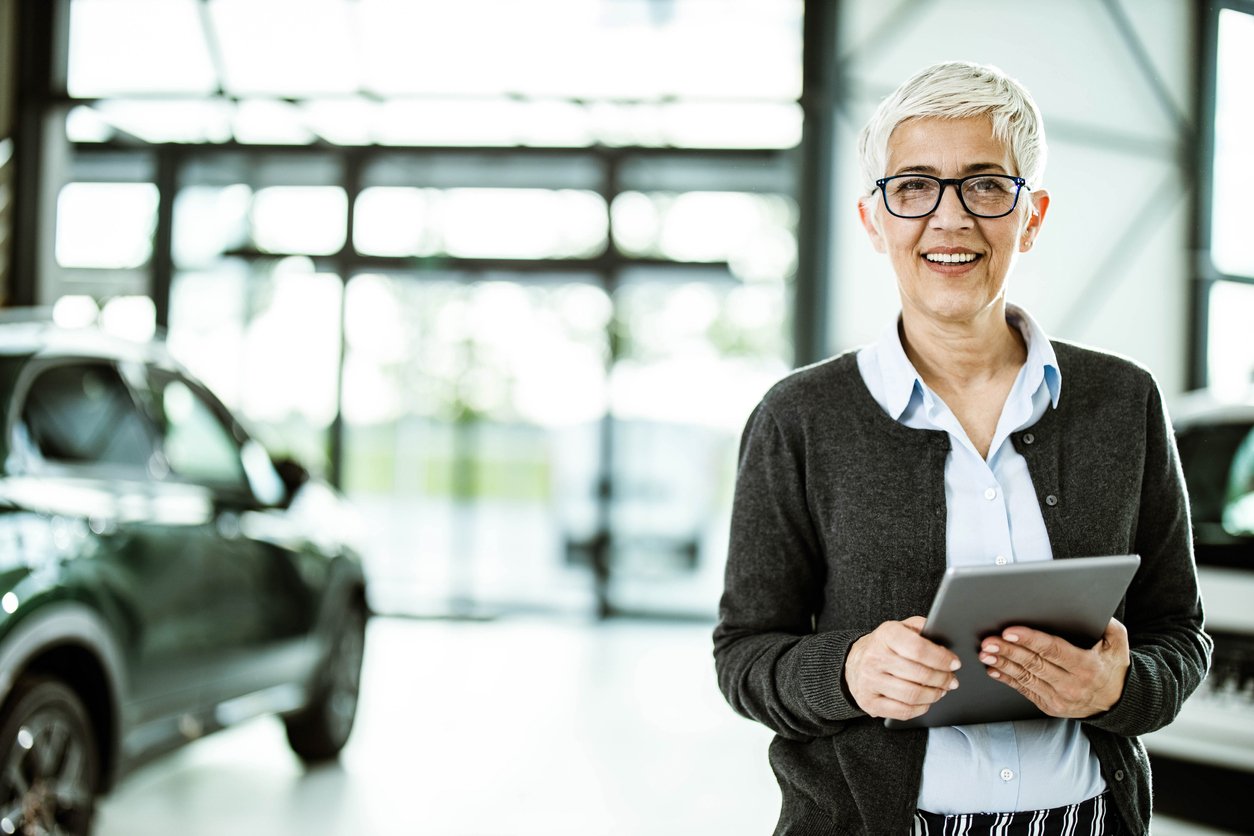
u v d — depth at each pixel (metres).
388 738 5.20
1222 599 3.54
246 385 8.89
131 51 8.47
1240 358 8.00
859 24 7.64
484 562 8.77
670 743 5.14
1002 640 1.25
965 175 1.39
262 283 8.91
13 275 8.12
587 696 6.13
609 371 8.66
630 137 8.41
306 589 4.44
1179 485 1.51
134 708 3.26
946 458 1.43
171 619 3.44
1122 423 1.45
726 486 8.60
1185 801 3.60
